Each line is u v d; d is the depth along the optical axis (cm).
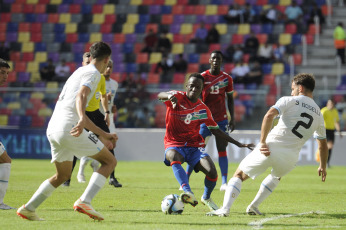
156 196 3272
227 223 2191
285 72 9094
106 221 2200
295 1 10325
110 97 3891
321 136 2450
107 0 10944
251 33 10125
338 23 9581
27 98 7094
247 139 6812
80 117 2023
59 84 8481
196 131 2561
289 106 2314
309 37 9931
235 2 10738
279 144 2314
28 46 10262
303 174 5491
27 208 2169
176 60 9325
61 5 10906
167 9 10756
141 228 2016
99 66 2192
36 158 7181
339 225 2192
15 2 10888
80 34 10412
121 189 3666
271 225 2161
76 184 3950
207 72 3697
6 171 2572
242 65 8750
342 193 3669
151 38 9794
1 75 2614
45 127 7156
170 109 2542
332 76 9288
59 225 2067
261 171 2359
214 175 2480
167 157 2520
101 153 2150
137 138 7081
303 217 2431
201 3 10806
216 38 9812
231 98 3769
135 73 8950
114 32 10488
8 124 7150
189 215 2430
